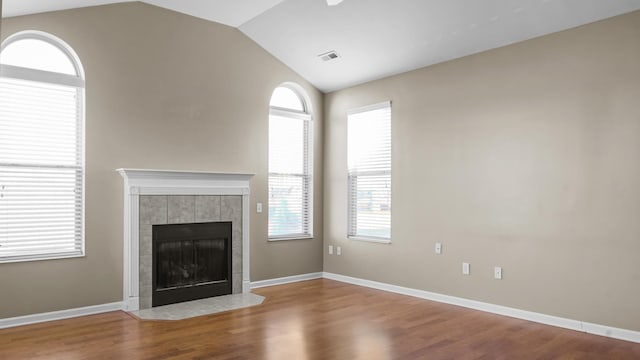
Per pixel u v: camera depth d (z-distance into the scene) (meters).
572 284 3.97
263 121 5.75
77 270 4.33
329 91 6.41
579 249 3.93
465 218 4.77
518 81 4.36
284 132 6.11
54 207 4.27
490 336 3.77
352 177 6.10
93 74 4.43
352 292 5.43
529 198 4.26
